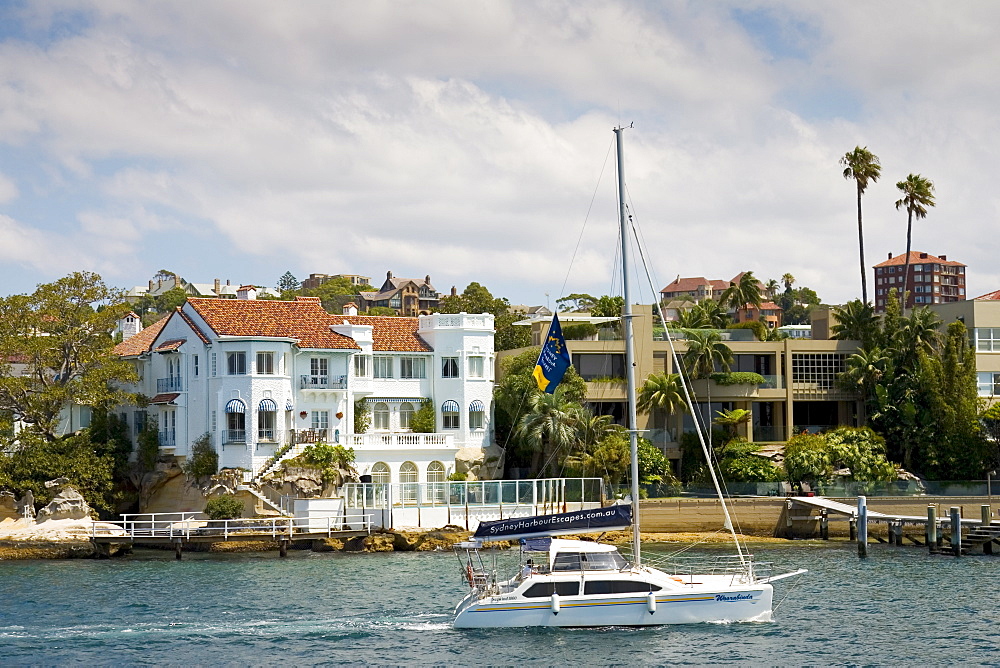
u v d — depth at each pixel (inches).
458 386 3676.2
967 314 4008.4
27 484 3097.9
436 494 3078.2
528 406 3599.9
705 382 3885.3
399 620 1966.0
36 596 2220.7
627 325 1985.7
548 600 1881.2
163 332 3654.0
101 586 2340.1
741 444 3698.3
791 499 3184.1
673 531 3159.5
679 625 1902.1
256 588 2303.2
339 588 2294.5
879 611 2059.5
